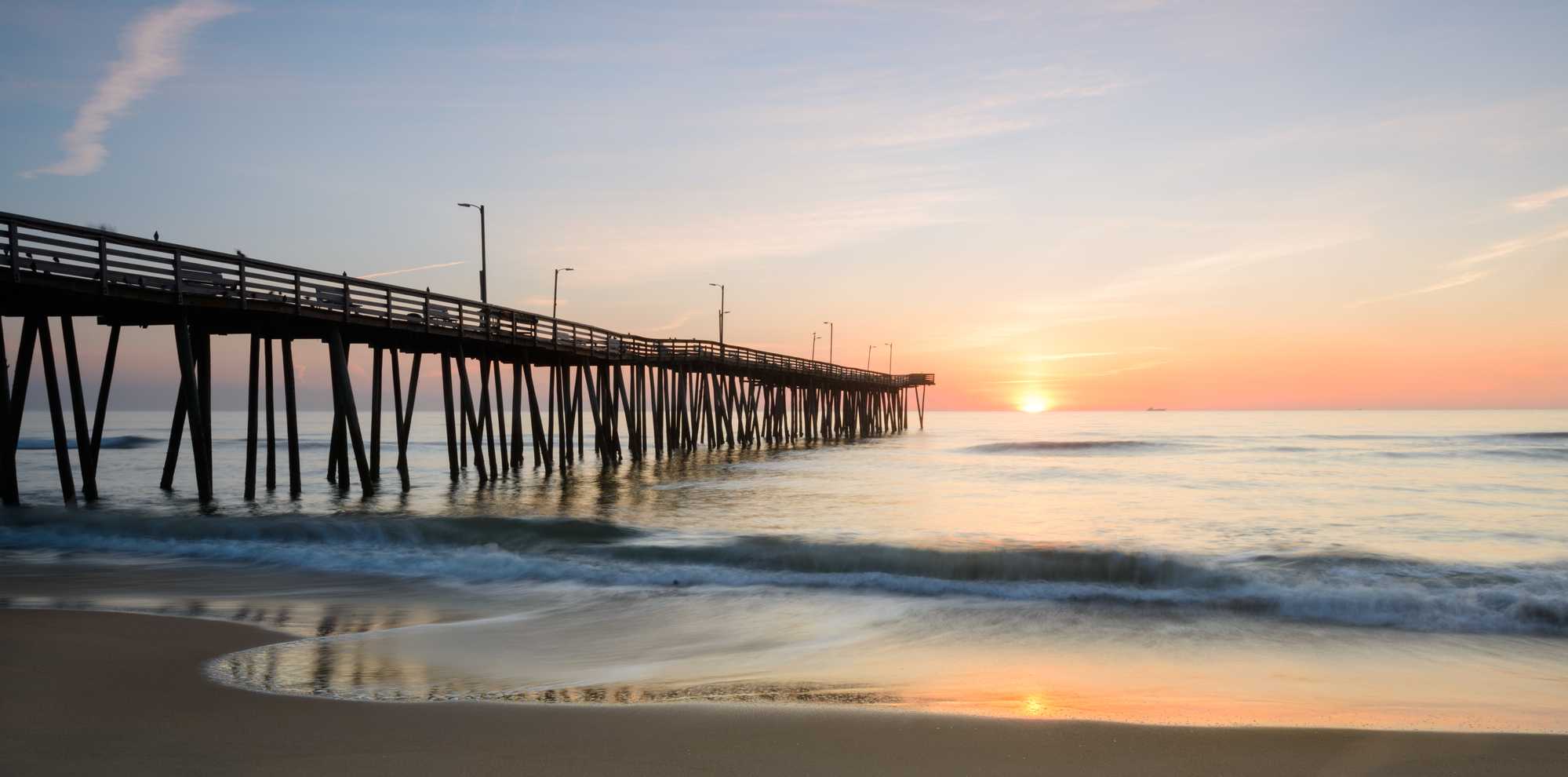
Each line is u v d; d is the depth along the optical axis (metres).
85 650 7.48
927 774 4.73
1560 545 15.78
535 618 9.73
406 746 5.02
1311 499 24.53
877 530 17.53
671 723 5.53
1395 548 15.35
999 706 6.32
